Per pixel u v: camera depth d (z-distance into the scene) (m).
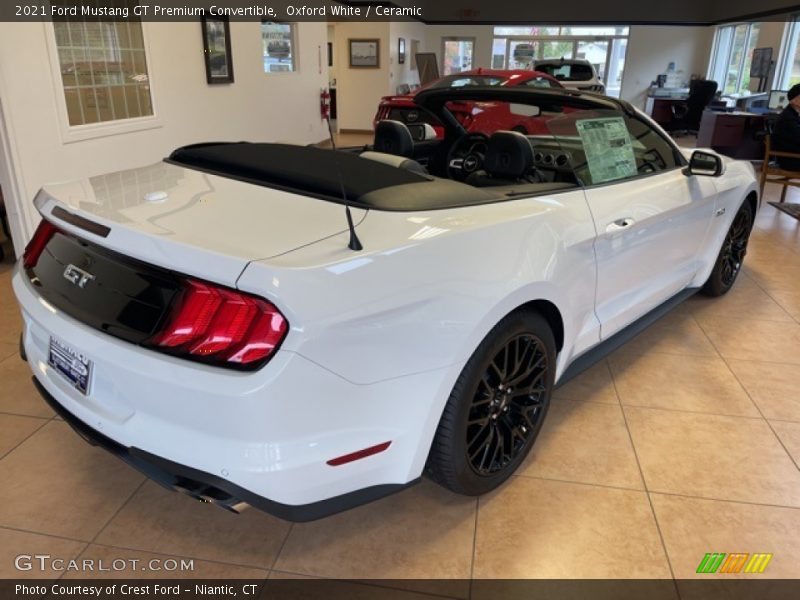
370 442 1.38
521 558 1.63
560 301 1.84
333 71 12.62
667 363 2.75
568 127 2.18
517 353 1.75
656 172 2.56
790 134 5.95
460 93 2.68
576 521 1.77
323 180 1.61
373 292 1.30
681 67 16.36
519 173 2.10
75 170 4.20
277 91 7.64
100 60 4.42
